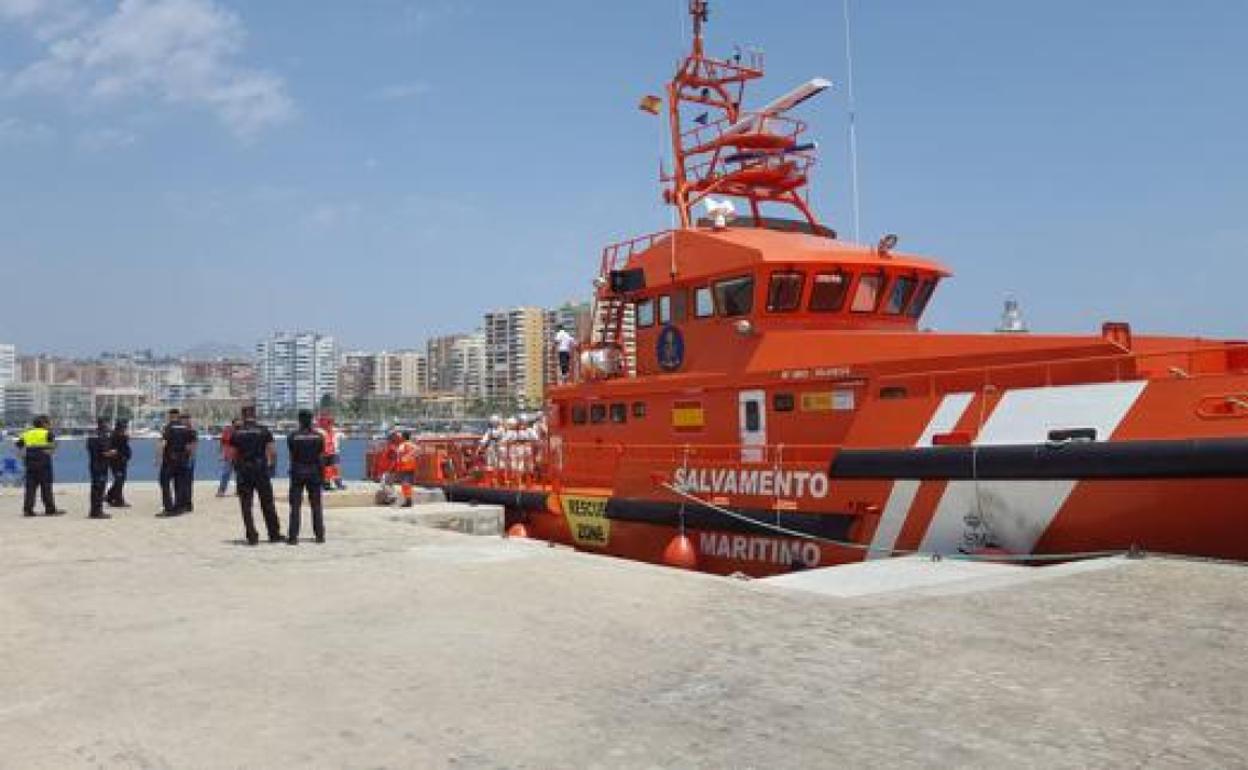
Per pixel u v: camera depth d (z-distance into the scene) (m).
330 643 6.71
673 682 5.54
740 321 13.27
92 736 4.82
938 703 5.02
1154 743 4.37
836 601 7.58
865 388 11.72
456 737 4.70
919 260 13.86
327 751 4.54
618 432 15.45
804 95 15.60
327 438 21.16
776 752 4.38
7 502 19.28
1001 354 10.43
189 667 6.14
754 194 16.58
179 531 13.95
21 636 7.11
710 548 13.39
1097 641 6.12
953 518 10.42
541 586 8.69
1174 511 8.81
